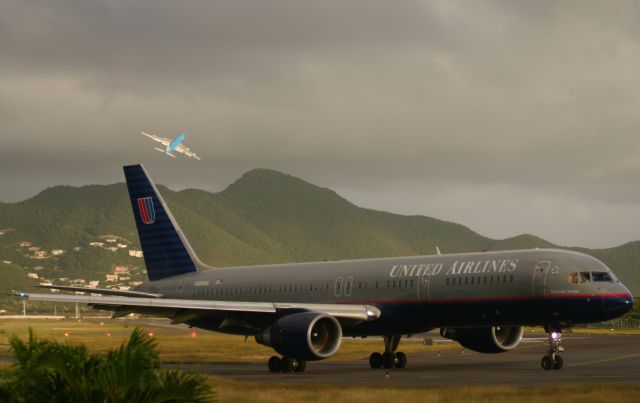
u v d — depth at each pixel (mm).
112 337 104625
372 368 61469
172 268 77375
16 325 165625
